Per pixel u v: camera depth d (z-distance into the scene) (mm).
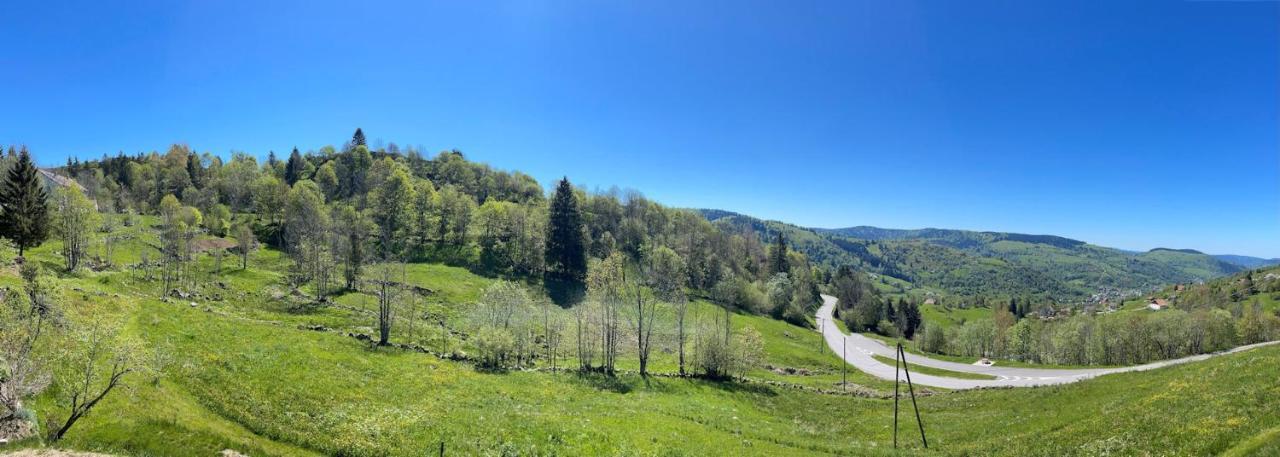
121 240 107250
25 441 23312
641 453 31828
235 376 37156
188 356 38406
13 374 24047
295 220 130000
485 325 67875
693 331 86875
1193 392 33031
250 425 30562
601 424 38000
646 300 87312
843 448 37875
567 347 77188
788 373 87938
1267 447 21500
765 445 37688
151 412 28078
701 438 37250
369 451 29500
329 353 48312
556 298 122438
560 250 135500
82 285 52688
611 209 196625
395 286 98312
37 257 77188
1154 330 105000
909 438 41125
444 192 165750
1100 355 111688
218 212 143125
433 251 138250
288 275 101688
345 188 197250
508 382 51375
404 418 34875
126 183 188125
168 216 118000
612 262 73562
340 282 100438
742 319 130500
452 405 39812
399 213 154875
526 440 32438
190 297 69812
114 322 29781
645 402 50156
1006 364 97875
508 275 130250
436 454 29828
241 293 79000
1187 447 24656
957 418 46906
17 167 77438
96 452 23688
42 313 26953
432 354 59625
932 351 136500
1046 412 41438
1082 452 28234
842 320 176000
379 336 66062
